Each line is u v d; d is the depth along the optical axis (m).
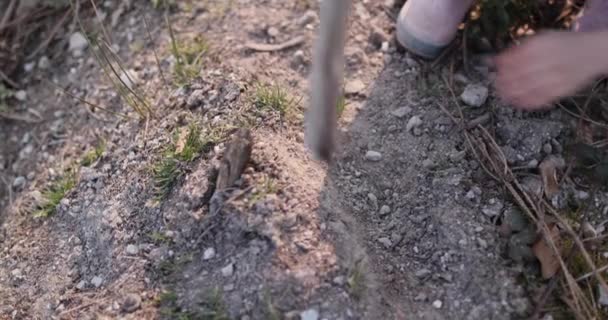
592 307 0.86
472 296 0.86
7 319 0.92
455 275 0.87
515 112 0.96
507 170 0.92
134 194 0.94
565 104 0.96
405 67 1.01
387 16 1.06
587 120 0.96
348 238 0.86
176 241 0.88
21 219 1.01
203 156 0.91
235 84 0.97
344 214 0.89
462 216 0.90
